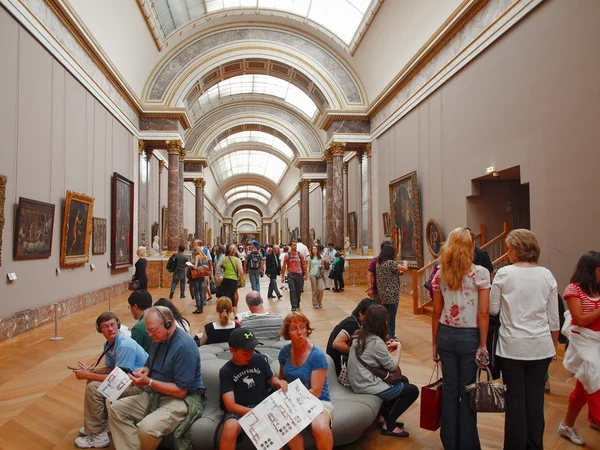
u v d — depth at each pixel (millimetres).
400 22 15055
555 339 3721
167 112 18984
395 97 16719
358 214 24438
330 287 18766
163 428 3795
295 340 4059
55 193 10484
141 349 4523
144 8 15203
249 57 20188
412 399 4613
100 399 4309
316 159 31031
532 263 3732
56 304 8602
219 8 19141
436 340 3941
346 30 18812
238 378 3834
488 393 3514
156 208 24688
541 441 3656
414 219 14391
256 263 14477
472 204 11438
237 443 3793
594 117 7164
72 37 11352
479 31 10688
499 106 9883
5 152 8312
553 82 8109
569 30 7695
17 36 8703
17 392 5730
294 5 19125
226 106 30656
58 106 10633
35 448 4227
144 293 5215
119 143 16047
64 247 10812
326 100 20188
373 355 4613
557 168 8008
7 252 8461
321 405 3674
